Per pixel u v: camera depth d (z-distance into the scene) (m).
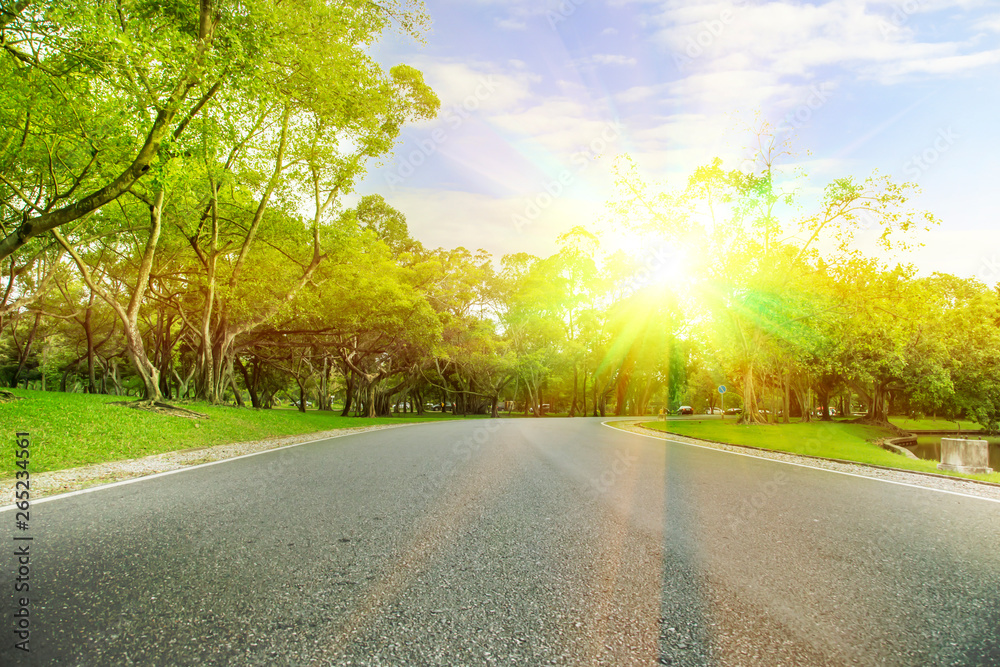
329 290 24.28
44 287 19.80
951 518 4.78
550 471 7.49
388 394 39.56
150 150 10.12
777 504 5.32
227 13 10.79
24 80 10.43
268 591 2.80
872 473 8.21
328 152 19.45
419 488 5.95
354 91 17.34
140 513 4.60
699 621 2.51
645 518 4.60
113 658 2.06
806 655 2.18
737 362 23.75
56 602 2.61
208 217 19.78
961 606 2.72
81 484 6.19
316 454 9.71
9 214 16.38
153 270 22.83
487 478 6.75
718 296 21.84
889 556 3.56
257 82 11.08
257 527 4.13
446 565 3.27
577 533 4.06
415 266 32.78
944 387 28.27
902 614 2.61
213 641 2.23
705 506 5.16
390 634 2.33
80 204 9.88
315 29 13.61
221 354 20.67
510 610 2.61
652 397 57.69
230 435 13.38
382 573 3.11
